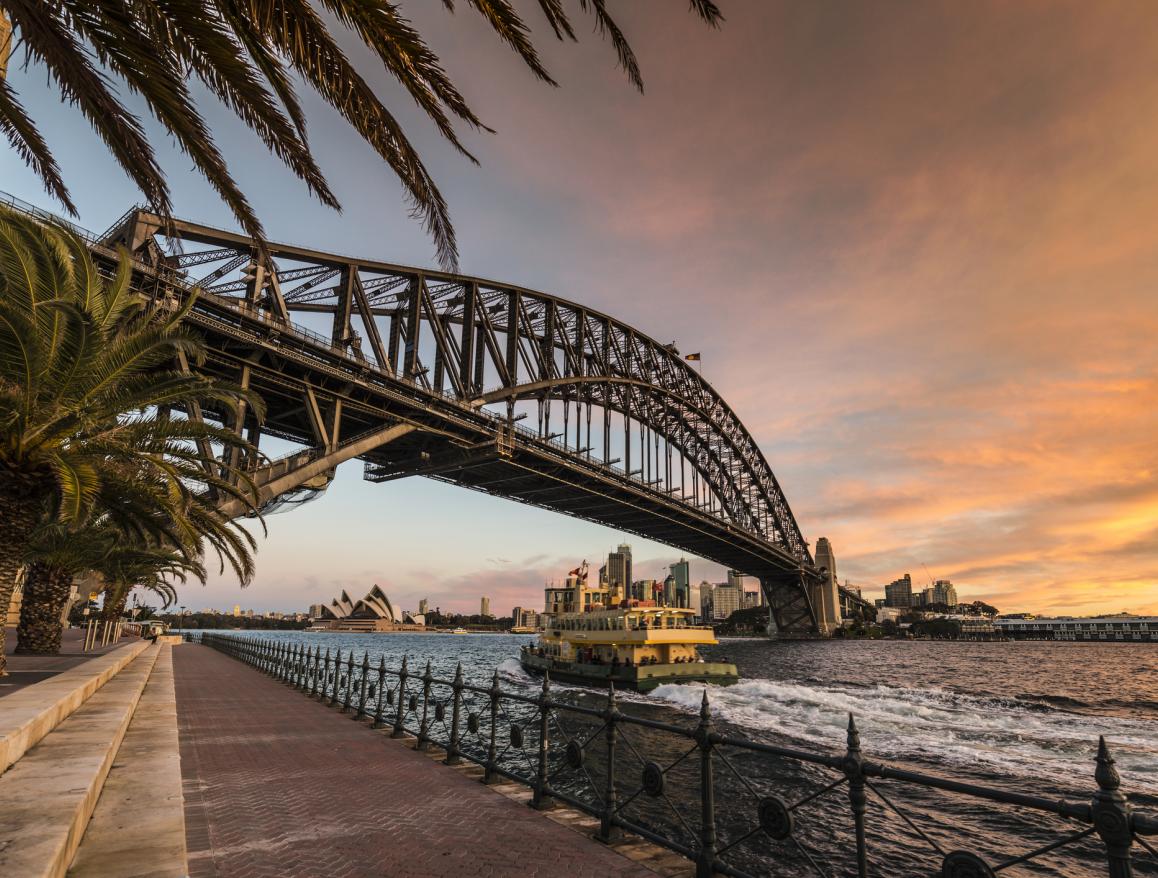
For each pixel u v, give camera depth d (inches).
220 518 804.6
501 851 254.2
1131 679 2397.9
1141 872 475.2
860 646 5861.2
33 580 999.6
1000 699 1606.8
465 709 1192.2
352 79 240.5
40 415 527.5
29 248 477.7
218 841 261.3
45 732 321.4
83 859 203.5
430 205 274.1
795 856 479.5
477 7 251.4
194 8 229.5
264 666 1189.7
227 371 1603.1
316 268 1876.2
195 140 256.2
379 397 1939.0
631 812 567.8
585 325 3248.0
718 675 1689.2
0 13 325.4
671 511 3558.1
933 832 542.9
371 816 297.7
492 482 2787.9
